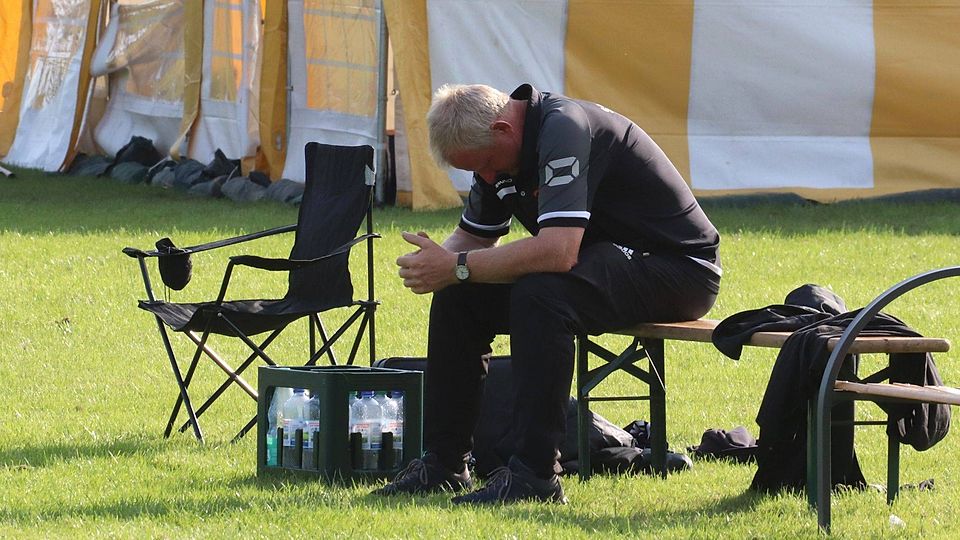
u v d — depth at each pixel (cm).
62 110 6794
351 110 5056
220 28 5891
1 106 7406
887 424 1570
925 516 1529
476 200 1739
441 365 1648
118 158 6425
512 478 1566
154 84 6531
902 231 4244
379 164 4922
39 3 7194
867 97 4947
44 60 7112
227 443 1970
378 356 2719
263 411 1755
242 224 4494
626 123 1650
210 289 3353
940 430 1562
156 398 2353
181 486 1683
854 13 4947
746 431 1989
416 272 1585
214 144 5966
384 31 4888
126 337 2877
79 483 1698
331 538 1398
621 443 1841
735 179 4950
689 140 4975
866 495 1642
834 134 4988
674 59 4944
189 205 5122
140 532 1424
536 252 1545
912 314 3112
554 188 1555
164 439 2011
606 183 1625
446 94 1605
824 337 1451
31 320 3030
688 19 4925
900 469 1850
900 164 4950
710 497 1641
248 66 5609
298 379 1717
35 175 6450
